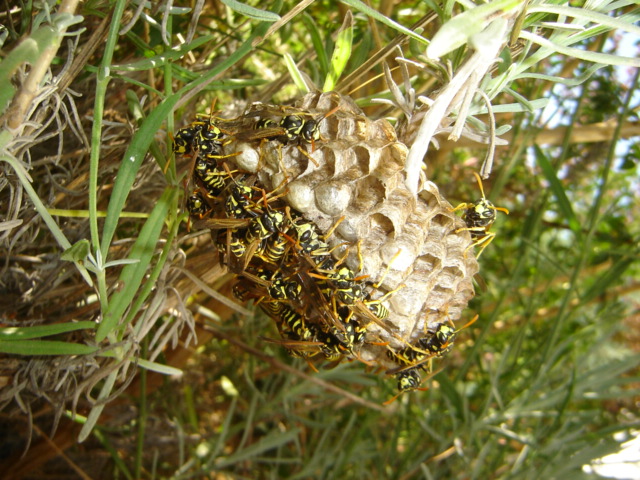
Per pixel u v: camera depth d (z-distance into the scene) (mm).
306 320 105
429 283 106
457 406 187
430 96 95
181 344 172
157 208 92
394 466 224
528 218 206
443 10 90
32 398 128
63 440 177
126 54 136
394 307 104
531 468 186
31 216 106
